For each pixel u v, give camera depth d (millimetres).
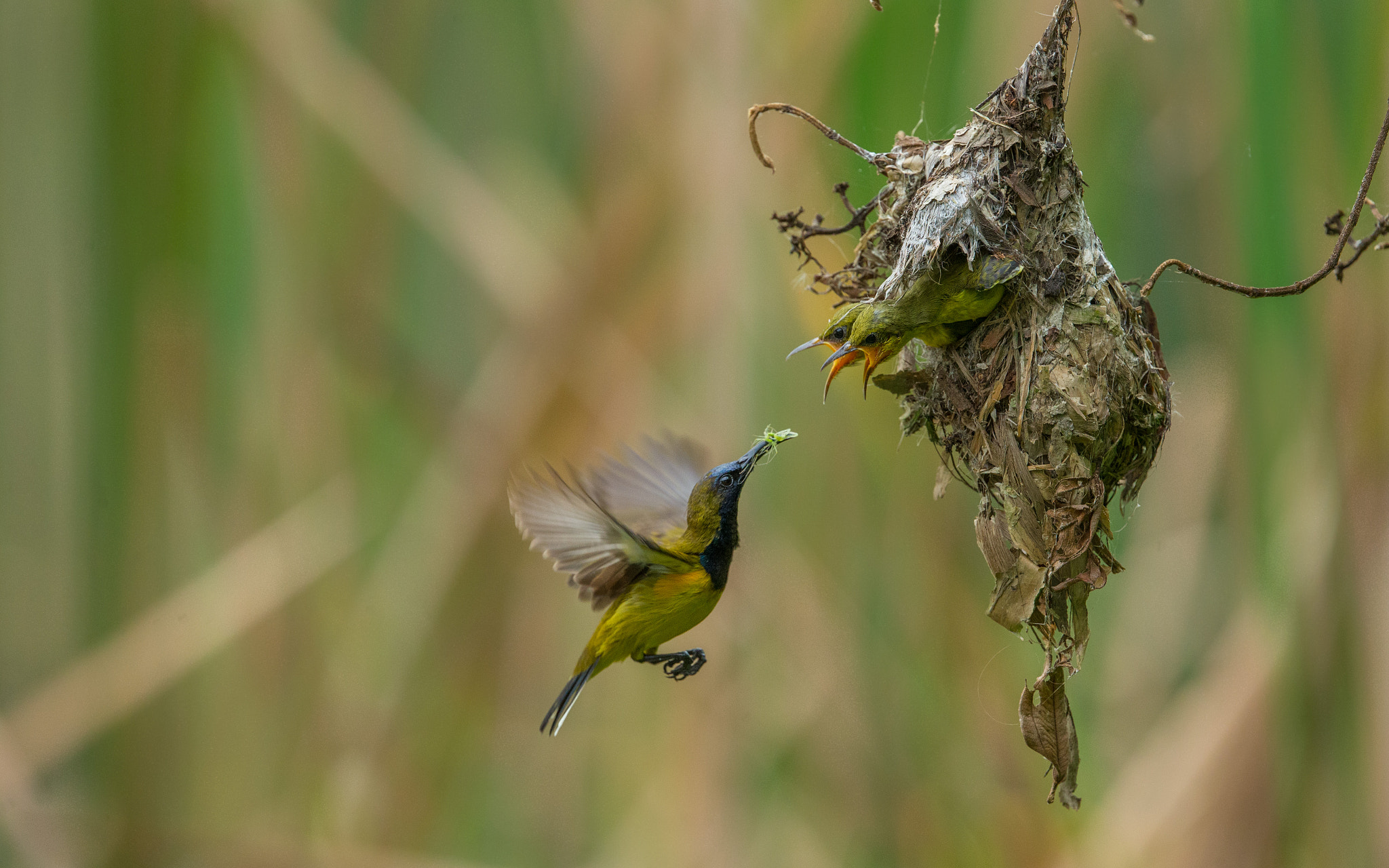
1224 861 10875
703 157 11234
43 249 13375
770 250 11164
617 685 13242
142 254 12336
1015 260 6586
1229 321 11555
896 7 10789
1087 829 11805
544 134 13555
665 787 11992
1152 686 13250
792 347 11312
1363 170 9984
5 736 12031
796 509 11695
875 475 11766
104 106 12234
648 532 7746
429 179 12109
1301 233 10398
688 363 11375
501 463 11680
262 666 12516
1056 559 6336
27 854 11883
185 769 12688
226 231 12531
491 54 13875
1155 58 12109
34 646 13922
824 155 11094
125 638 12211
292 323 12711
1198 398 13305
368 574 12602
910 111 10773
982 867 11742
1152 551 13781
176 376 12516
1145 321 7000
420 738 12281
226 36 11992
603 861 12281
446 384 13086
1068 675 6352
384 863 12047
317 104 11977
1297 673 10773
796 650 11750
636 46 11562
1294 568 10844
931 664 11867
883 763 11773
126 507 12641
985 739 11914
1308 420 10820
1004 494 6504
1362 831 10367
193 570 12867
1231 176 11016
